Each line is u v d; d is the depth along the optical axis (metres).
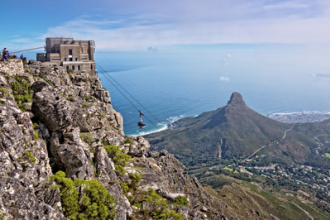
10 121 23.34
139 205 38.91
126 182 44.03
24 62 50.06
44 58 74.69
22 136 24.20
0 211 18.73
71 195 27.97
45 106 30.25
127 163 50.53
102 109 63.09
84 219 27.64
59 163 31.02
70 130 33.31
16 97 29.80
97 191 30.58
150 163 63.94
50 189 25.86
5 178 20.53
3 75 32.31
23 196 21.09
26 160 23.80
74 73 73.88
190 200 56.50
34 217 21.36
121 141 54.03
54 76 53.59
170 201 46.41
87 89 66.69
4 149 21.86
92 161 37.06
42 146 28.73
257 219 105.62
